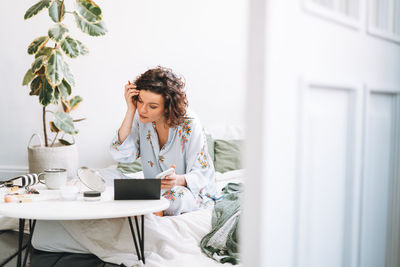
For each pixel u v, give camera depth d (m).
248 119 0.72
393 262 1.09
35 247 1.84
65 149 2.91
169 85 1.97
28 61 3.31
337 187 0.88
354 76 0.88
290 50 0.72
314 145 0.80
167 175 1.88
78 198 1.65
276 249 0.73
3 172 3.38
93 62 3.32
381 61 0.97
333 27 0.82
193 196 2.06
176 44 3.43
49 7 2.72
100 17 2.80
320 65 0.79
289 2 0.72
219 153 3.16
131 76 3.38
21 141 3.37
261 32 0.69
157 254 1.74
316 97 0.80
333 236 0.88
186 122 2.13
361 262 0.95
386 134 1.03
